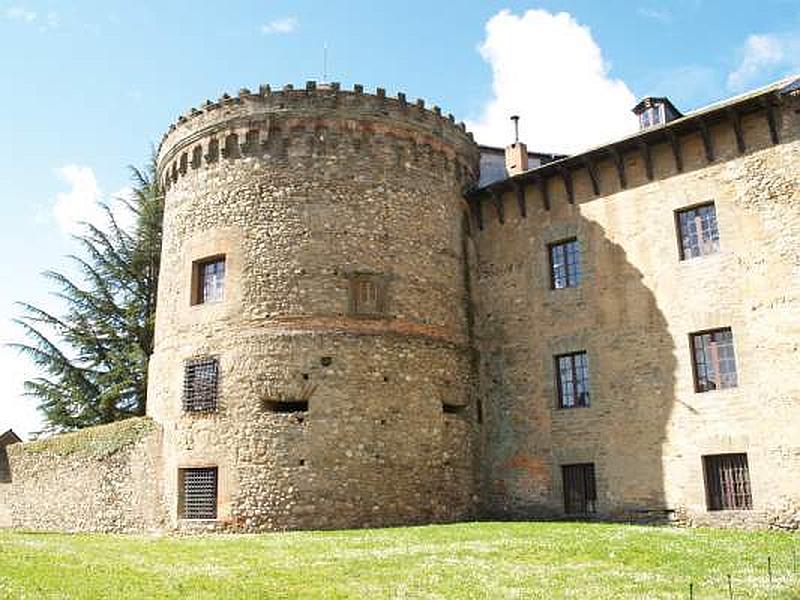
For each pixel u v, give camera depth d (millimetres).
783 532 17766
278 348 21078
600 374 22266
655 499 20547
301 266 21703
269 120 22656
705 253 21016
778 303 19297
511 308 24641
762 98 19906
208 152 23359
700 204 21234
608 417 21859
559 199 24266
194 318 22312
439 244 23906
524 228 24875
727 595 11172
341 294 21719
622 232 22641
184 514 21047
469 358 24062
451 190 24859
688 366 20594
